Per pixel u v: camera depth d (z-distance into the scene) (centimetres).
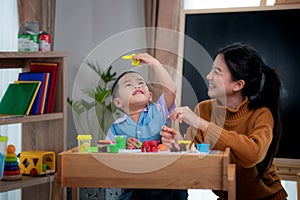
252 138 213
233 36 281
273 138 230
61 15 364
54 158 272
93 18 385
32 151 275
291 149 269
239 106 227
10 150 258
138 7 369
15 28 325
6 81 315
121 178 194
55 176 200
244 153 209
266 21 276
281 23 273
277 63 273
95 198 319
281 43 273
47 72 273
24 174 268
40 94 266
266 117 223
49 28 338
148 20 342
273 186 239
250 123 224
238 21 280
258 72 227
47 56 264
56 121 278
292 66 271
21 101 261
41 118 262
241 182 231
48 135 281
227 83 227
